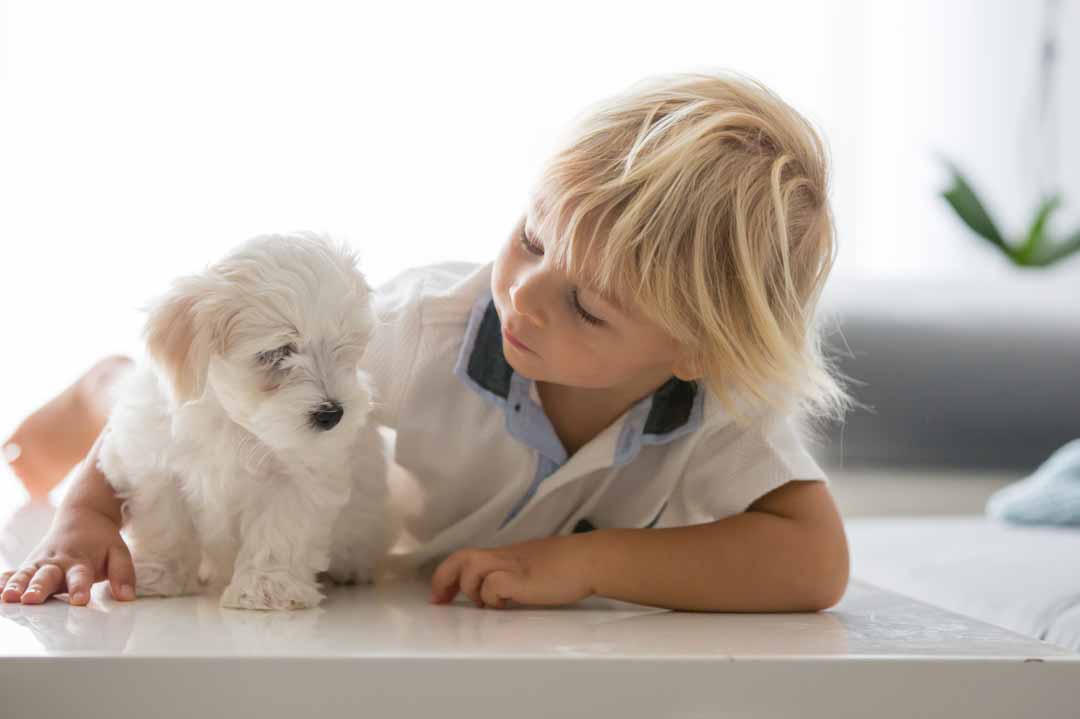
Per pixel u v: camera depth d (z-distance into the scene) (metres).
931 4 3.65
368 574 1.51
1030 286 3.14
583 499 1.60
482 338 1.52
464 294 1.56
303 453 1.27
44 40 3.03
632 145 1.30
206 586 1.37
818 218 1.39
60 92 3.04
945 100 3.73
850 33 3.54
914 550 2.03
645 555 1.33
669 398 1.50
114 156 3.07
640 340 1.32
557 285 1.29
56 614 1.14
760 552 1.36
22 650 0.94
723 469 1.48
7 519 1.81
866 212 3.70
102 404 2.04
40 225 3.04
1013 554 1.95
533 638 1.07
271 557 1.27
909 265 3.71
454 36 3.20
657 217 1.26
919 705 1.01
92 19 3.05
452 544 1.62
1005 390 2.98
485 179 3.22
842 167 3.58
